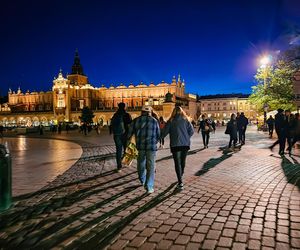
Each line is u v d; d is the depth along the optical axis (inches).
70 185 305.6
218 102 4859.7
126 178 337.1
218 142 854.5
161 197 255.9
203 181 316.8
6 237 176.7
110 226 190.7
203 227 187.6
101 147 747.4
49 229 187.6
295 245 161.9
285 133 531.5
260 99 1408.7
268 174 352.2
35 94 4650.6
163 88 3998.5
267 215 208.2
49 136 1523.1
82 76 4697.3
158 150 624.7
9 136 1648.6
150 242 167.0
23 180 331.9
